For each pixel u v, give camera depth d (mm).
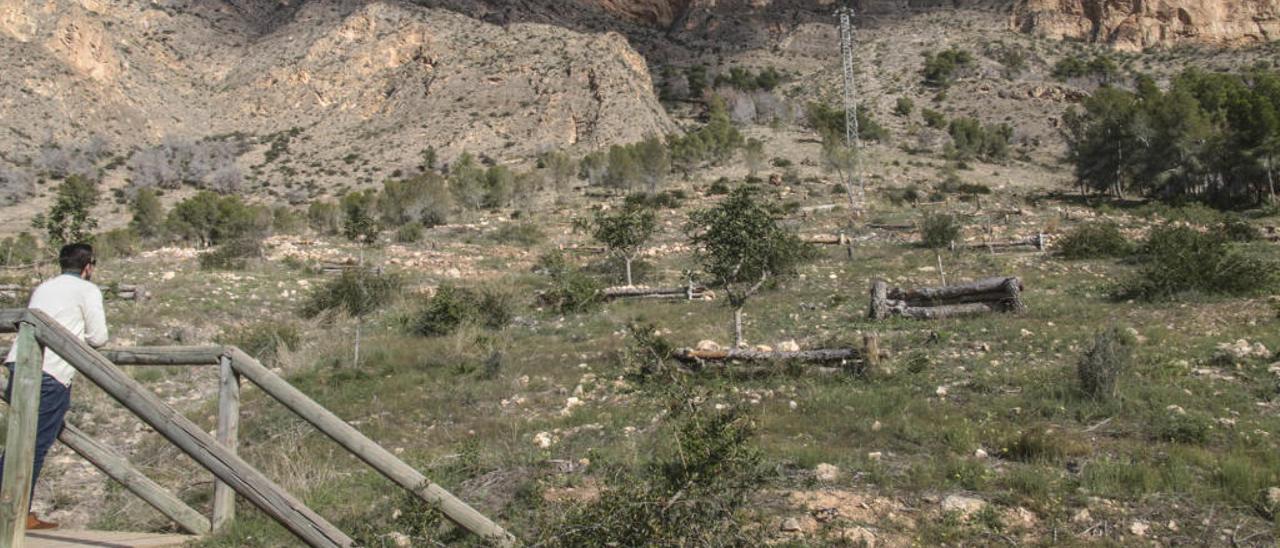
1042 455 6816
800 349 11500
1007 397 8859
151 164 79125
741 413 5211
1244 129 41156
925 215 27781
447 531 5137
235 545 4844
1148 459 6676
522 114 92062
